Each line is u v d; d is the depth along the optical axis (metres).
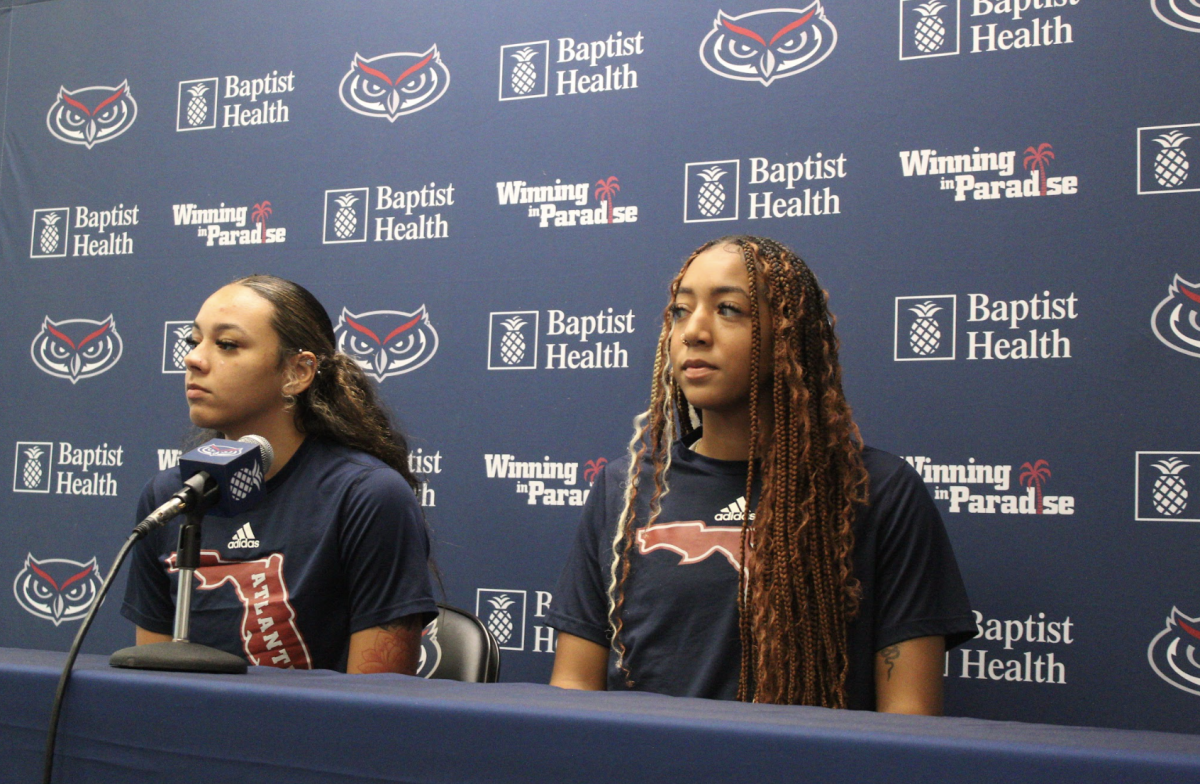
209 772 0.78
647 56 2.16
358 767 0.74
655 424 1.66
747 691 1.43
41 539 2.49
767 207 2.04
